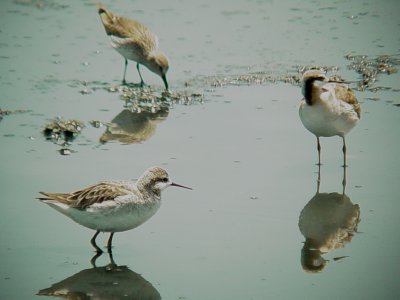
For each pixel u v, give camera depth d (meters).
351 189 14.93
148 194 12.61
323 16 26.70
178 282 11.61
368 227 13.38
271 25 25.84
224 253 12.55
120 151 16.91
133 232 13.43
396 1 28.17
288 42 24.16
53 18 26.84
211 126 18.30
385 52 23.00
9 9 27.70
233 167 15.92
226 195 14.68
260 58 22.88
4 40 24.55
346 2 28.27
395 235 13.07
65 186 14.91
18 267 12.13
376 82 20.78
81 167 15.95
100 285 11.56
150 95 20.53
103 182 12.73
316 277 11.73
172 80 21.59
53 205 12.55
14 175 15.53
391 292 11.24
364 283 11.54
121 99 20.28
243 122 18.48
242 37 24.69
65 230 13.53
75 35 25.33
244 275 11.82
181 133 17.89
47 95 20.36
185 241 12.98
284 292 11.29
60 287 11.54
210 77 21.61
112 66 23.14
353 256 12.38
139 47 21.72
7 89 20.69
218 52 23.45
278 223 13.58
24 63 22.73
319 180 15.36
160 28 25.44
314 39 24.38
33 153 16.80
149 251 12.70
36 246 12.87
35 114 19.06
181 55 23.22
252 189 14.93
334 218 13.75
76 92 20.70
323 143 17.38
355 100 16.31
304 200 14.47
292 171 15.77
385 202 14.34
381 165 16.03
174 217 13.90
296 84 20.97
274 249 12.66
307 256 12.40
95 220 12.41
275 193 14.76
